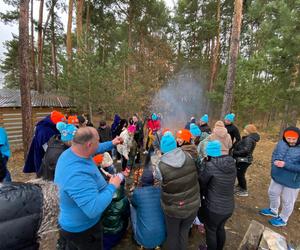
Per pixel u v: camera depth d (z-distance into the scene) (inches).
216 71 586.2
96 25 593.3
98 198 60.5
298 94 281.1
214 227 92.5
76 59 323.0
